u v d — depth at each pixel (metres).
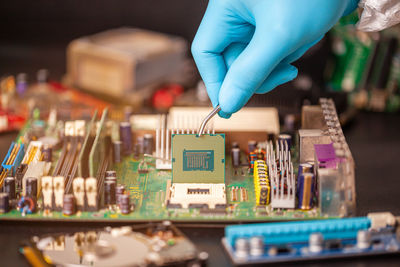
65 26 1.10
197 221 0.66
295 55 0.70
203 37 0.68
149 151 0.76
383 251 0.62
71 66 0.94
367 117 0.92
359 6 0.69
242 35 0.69
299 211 0.67
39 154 0.73
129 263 0.61
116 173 0.73
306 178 0.67
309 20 0.64
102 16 1.10
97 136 0.69
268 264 0.62
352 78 0.95
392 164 0.80
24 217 0.66
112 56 0.91
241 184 0.72
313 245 0.62
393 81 0.93
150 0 1.09
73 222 0.67
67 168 0.72
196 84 0.95
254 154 0.74
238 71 0.66
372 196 0.73
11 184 0.68
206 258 0.62
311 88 0.91
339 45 0.96
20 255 0.63
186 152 0.70
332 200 0.66
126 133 0.76
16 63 1.03
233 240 0.62
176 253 0.62
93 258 0.62
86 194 0.67
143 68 0.92
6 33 1.09
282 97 0.89
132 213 0.67
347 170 0.66
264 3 0.65
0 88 0.88
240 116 0.80
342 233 0.64
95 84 0.93
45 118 0.85
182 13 1.09
